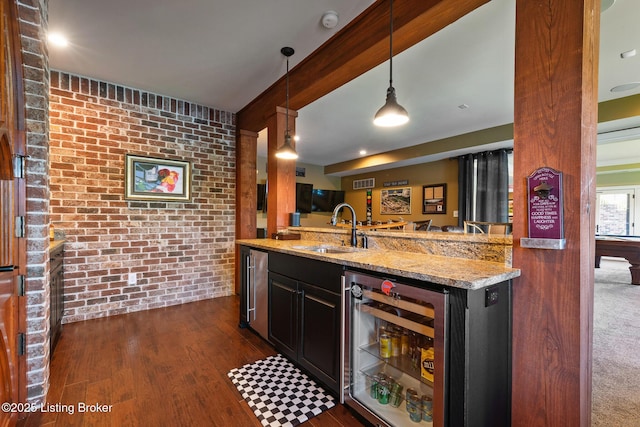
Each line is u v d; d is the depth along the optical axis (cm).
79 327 274
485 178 534
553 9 122
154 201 332
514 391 134
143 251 326
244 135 392
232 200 394
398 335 164
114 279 309
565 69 119
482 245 159
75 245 289
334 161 776
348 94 337
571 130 118
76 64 271
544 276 125
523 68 131
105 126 304
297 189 761
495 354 127
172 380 190
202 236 368
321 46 243
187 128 357
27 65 158
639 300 377
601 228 786
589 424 126
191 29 219
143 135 327
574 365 117
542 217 124
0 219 148
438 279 118
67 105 286
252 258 265
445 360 118
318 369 185
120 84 312
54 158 279
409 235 199
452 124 449
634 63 266
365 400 161
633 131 370
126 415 156
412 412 143
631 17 204
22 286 157
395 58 259
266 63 270
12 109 144
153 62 268
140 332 264
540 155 126
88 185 296
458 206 576
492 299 123
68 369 200
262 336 248
